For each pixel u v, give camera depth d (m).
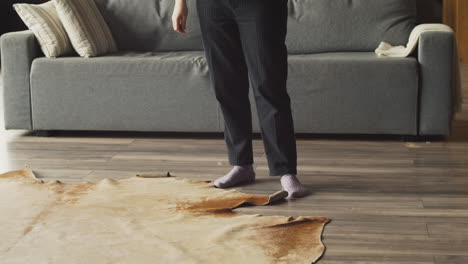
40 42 3.47
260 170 2.84
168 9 3.96
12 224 2.18
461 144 3.22
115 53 3.71
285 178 2.47
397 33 3.79
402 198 2.41
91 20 3.63
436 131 3.25
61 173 2.83
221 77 2.49
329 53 3.71
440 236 2.03
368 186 2.57
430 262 1.85
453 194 2.45
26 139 3.49
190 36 3.93
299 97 3.31
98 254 1.92
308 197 2.45
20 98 3.49
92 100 3.45
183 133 3.58
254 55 2.36
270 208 2.33
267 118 2.43
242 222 2.17
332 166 2.87
